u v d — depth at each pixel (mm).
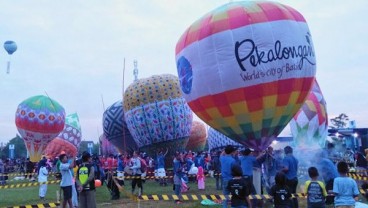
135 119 28625
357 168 20484
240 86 12578
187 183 19766
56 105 32219
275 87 12578
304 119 15422
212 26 13016
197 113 14148
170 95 28562
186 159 20844
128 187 19297
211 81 12938
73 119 39906
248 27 12664
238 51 12578
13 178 30188
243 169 10703
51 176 27594
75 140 39188
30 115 30688
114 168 21000
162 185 20516
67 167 11156
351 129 28188
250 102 12633
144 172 17328
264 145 13289
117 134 34500
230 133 13523
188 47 13695
